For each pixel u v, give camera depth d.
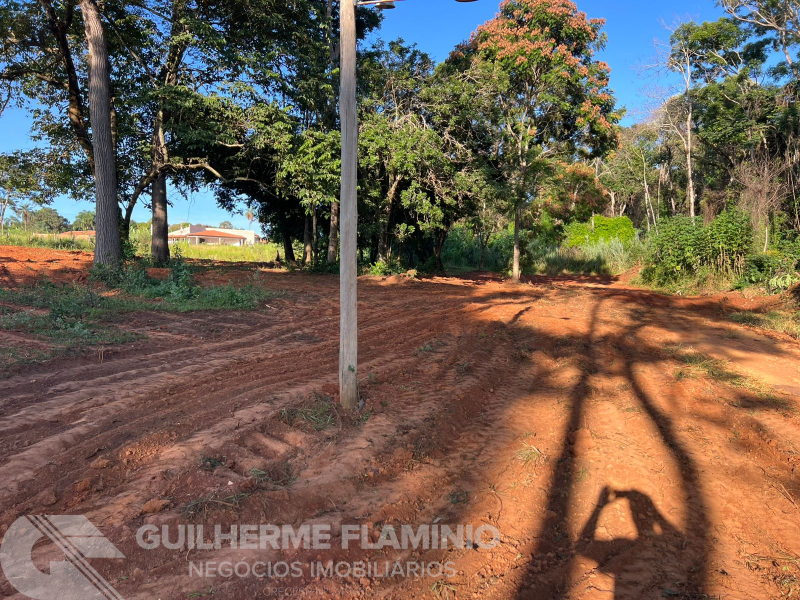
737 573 2.93
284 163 15.77
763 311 12.38
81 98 17.56
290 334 8.63
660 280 18.19
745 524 3.43
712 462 4.30
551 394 6.02
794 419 5.20
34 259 15.56
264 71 15.66
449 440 4.67
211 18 16.75
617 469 4.13
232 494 3.32
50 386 5.23
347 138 4.65
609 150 19.67
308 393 5.12
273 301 11.65
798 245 16.02
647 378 6.62
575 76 17.53
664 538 3.28
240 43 17.17
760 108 23.28
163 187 18.33
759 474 4.07
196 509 3.15
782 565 2.98
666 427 5.04
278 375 6.04
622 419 5.20
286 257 25.80
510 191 18.09
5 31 14.98
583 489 3.85
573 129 19.61
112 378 5.61
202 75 16.56
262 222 26.62
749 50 24.84
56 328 7.32
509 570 2.92
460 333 9.12
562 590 2.78
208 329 8.50
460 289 16.67
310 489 3.50
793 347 8.84
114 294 10.39
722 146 25.86
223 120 15.87
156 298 10.62
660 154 33.41
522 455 4.32
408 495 3.64
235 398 5.08
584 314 11.73
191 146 15.64
